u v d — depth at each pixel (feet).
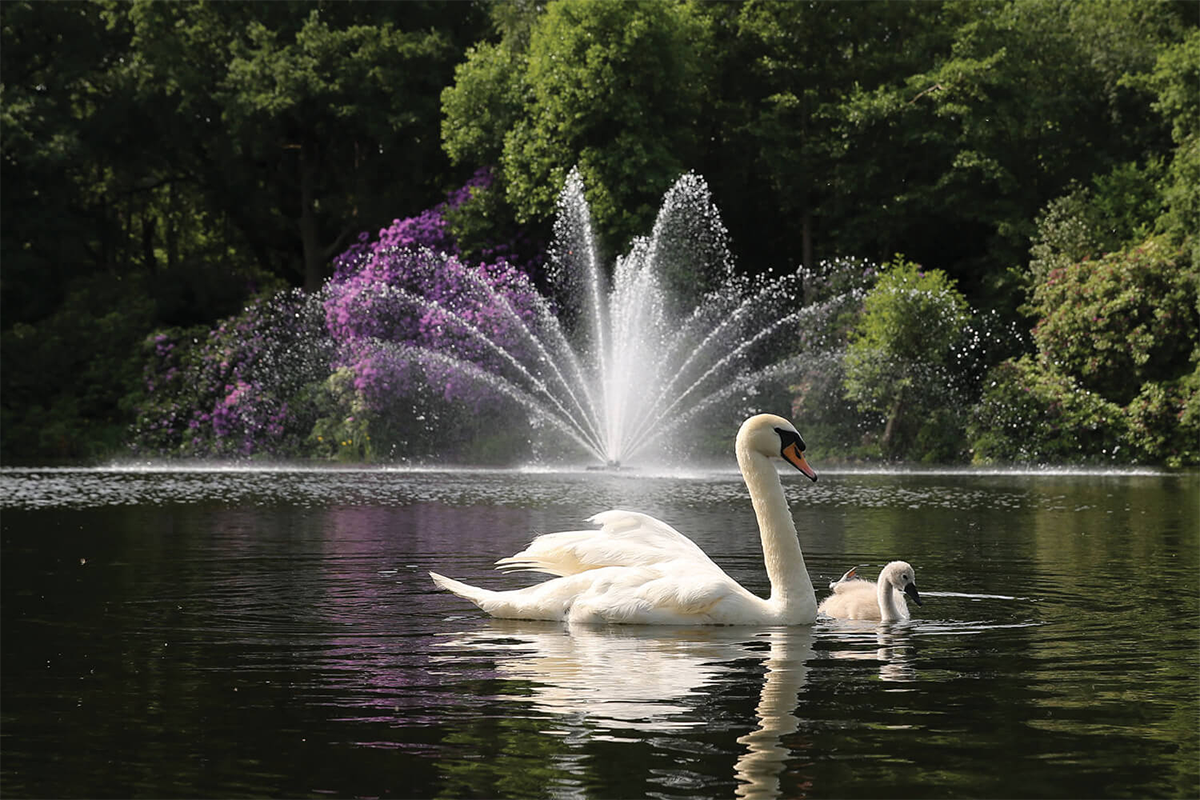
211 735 20.92
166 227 182.09
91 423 139.23
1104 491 80.43
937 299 117.80
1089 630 30.53
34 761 19.57
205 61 157.89
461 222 137.90
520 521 58.54
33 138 144.66
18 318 156.35
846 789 17.97
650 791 17.88
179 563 43.32
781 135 138.62
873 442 120.88
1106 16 153.79
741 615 31.24
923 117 140.36
